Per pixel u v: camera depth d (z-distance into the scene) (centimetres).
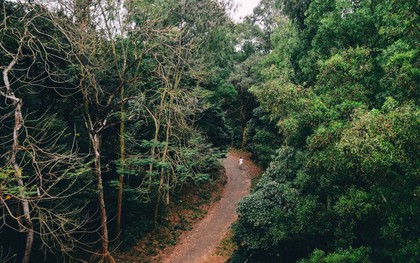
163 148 1702
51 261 1310
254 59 3459
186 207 2162
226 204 2291
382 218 845
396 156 655
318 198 1134
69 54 1252
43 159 1178
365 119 716
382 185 791
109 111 1464
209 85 2395
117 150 1684
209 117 2464
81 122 1561
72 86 1448
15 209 1131
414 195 695
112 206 1656
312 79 1512
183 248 1734
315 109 962
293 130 1041
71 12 1298
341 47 1280
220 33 2072
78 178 1341
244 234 1379
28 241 1016
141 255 1616
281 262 1327
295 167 1402
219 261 1609
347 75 1002
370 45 1191
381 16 1127
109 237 1631
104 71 1517
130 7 1417
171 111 1739
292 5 1672
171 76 1981
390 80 896
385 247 873
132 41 1546
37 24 1341
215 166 2536
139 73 1653
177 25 1870
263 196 1429
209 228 1950
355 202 814
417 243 712
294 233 1169
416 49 810
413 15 844
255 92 1245
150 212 1925
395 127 662
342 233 948
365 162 689
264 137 2717
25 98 1331
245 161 3322
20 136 1176
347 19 1214
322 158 894
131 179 1925
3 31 1142
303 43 1675
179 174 1952
